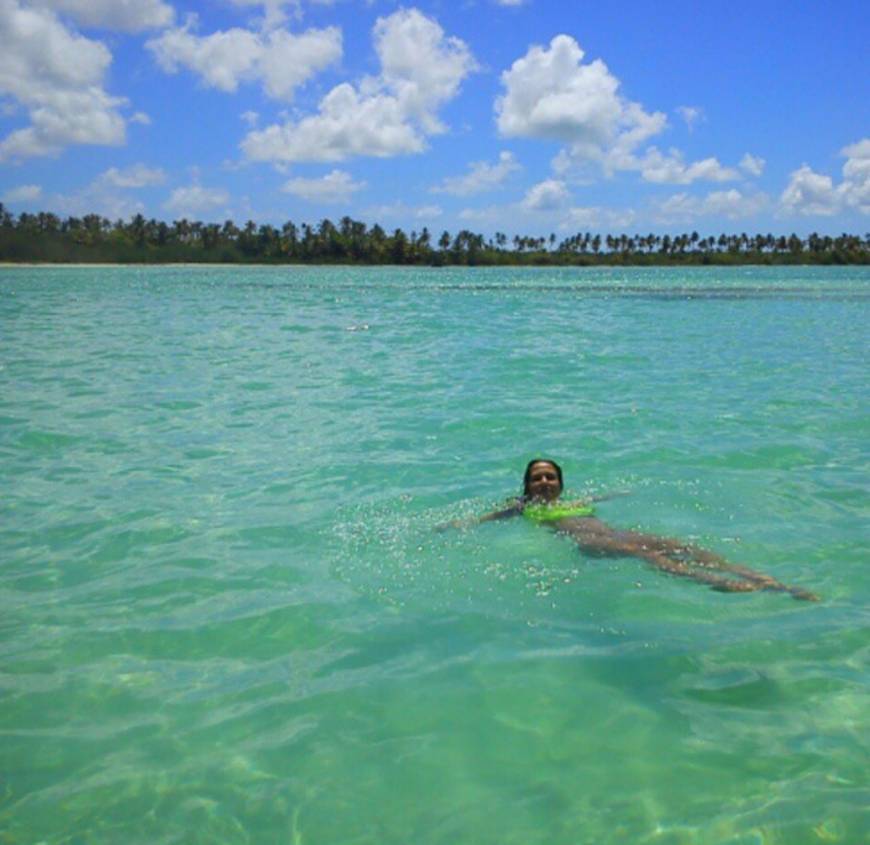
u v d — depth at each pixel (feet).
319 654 8.96
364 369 28.32
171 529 12.82
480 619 9.69
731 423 19.72
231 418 20.52
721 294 78.23
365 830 6.35
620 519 13.08
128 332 40.83
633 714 7.70
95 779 6.99
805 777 6.82
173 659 8.93
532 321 47.75
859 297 71.87
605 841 6.18
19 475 15.71
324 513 13.50
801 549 11.73
